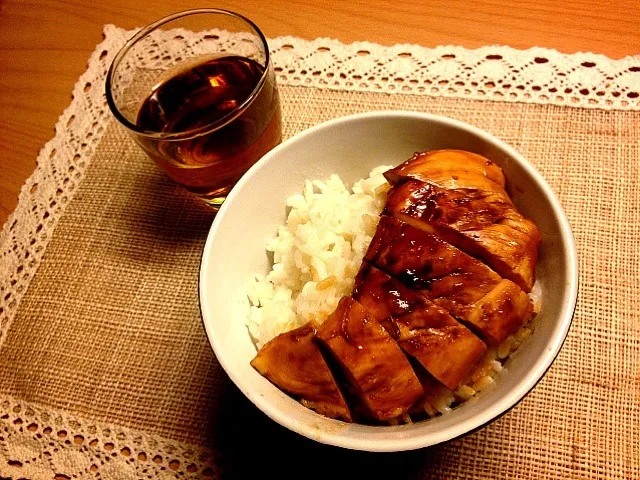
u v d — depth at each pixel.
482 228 0.24
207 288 0.24
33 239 0.34
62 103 0.38
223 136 0.30
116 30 0.40
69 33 0.41
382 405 0.22
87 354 0.30
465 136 0.27
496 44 0.35
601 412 0.25
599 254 0.29
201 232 0.33
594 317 0.27
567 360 0.27
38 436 0.28
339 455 0.26
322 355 0.23
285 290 0.28
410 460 0.25
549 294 0.23
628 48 0.33
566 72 0.33
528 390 0.21
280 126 0.32
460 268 0.23
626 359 0.26
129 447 0.27
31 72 0.40
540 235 0.24
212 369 0.29
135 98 0.33
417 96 0.34
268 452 0.26
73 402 0.29
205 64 0.33
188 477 0.26
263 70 0.30
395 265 0.23
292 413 0.22
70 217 0.34
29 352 0.31
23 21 0.42
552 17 0.35
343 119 0.28
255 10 0.39
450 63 0.35
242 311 0.27
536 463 0.25
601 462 0.25
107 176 0.35
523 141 0.32
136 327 0.31
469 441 0.26
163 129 0.32
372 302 0.23
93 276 0.32
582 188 0.30
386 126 0.28
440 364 0.22
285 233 0.29
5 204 0.35
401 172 0.26
